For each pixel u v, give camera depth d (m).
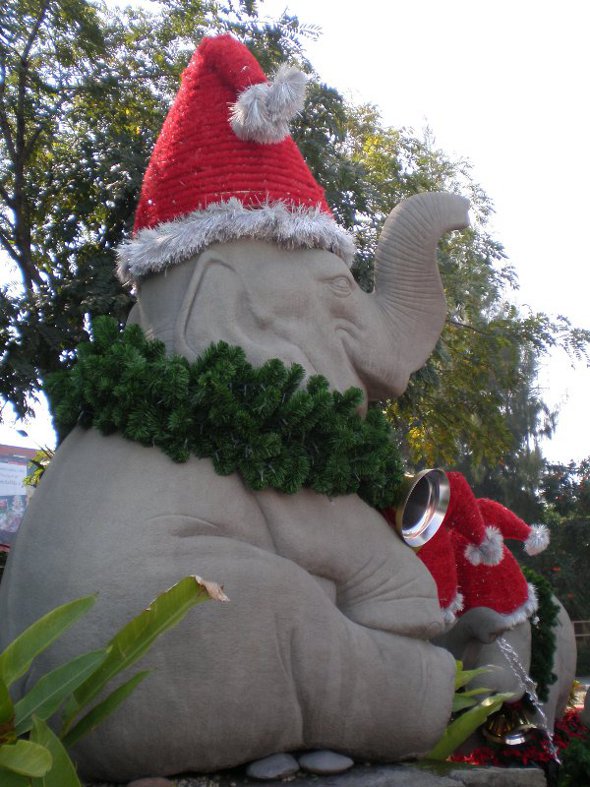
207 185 3.85
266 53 10.12
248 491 3.41
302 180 3.99
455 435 13.20
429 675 3.59
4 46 10.43
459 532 5.32
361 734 3.38
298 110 3.86
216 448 3.37
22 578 3.28
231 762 3.16
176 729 3.03
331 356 3.87
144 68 11.61
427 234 4.27
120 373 3.39
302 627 3.27
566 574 21.38
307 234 3.85
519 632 5.80
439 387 11.09
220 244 3.79
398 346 4.15
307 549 3.43
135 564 3.12
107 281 8.43
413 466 15.91
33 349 8.42
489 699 3.99
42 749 2.36
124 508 3.22
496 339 12.79
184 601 2.68
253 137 3.87
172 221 3.89
